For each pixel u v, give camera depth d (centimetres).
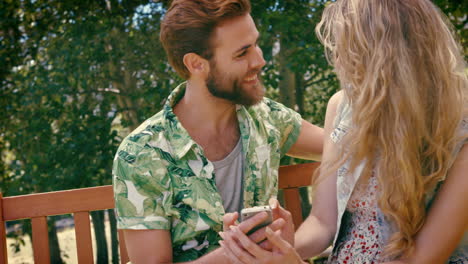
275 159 159
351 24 124
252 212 121
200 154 144
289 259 119
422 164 124
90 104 404
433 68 119
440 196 122
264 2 354
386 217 128
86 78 392
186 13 142
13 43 407
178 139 144
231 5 139
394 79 118
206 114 152
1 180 418
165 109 149
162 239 138
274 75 374
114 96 401
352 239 132
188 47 144
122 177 140
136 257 139
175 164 143
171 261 138
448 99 118
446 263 128
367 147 122
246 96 147
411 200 119
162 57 391
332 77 388
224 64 143
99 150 388
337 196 135
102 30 382
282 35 356
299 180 175
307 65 358
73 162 386
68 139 391
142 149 142
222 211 143
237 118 159
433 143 119
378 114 120
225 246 123
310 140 170
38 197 168
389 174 120
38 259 167
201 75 146
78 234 168
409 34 120
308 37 357
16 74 405
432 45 120
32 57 406
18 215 167
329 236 141
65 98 388
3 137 413
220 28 140
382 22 120
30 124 394
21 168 404
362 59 122
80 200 169
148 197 140
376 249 128
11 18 400
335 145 144
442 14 137
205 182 143
